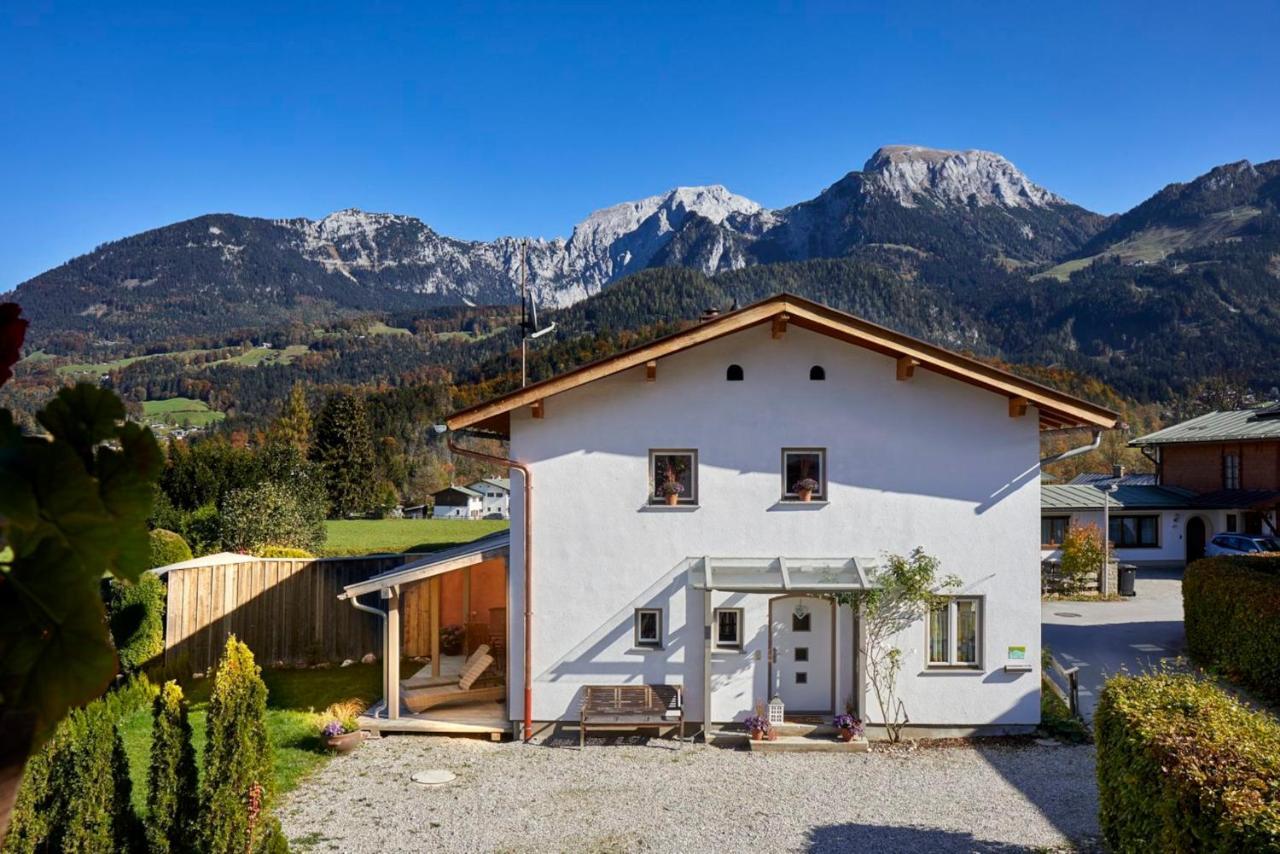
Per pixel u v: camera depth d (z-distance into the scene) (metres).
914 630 17.38
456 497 94.69
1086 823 12.47
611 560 17.56
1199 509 45.00
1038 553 17.44
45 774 8.06
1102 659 23.92
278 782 14.49
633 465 17.62
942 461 17.61
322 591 24.06
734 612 17.53
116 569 1.83
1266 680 19.34
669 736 17.45
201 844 8.91
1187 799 7.84
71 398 1.87
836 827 12.57
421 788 14.33
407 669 23.12
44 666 1.79
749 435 17.64
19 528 1.76
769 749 16.52
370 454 75.38
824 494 17.64
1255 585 20.34
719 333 16.83
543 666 17.48
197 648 22.86
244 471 44.12
